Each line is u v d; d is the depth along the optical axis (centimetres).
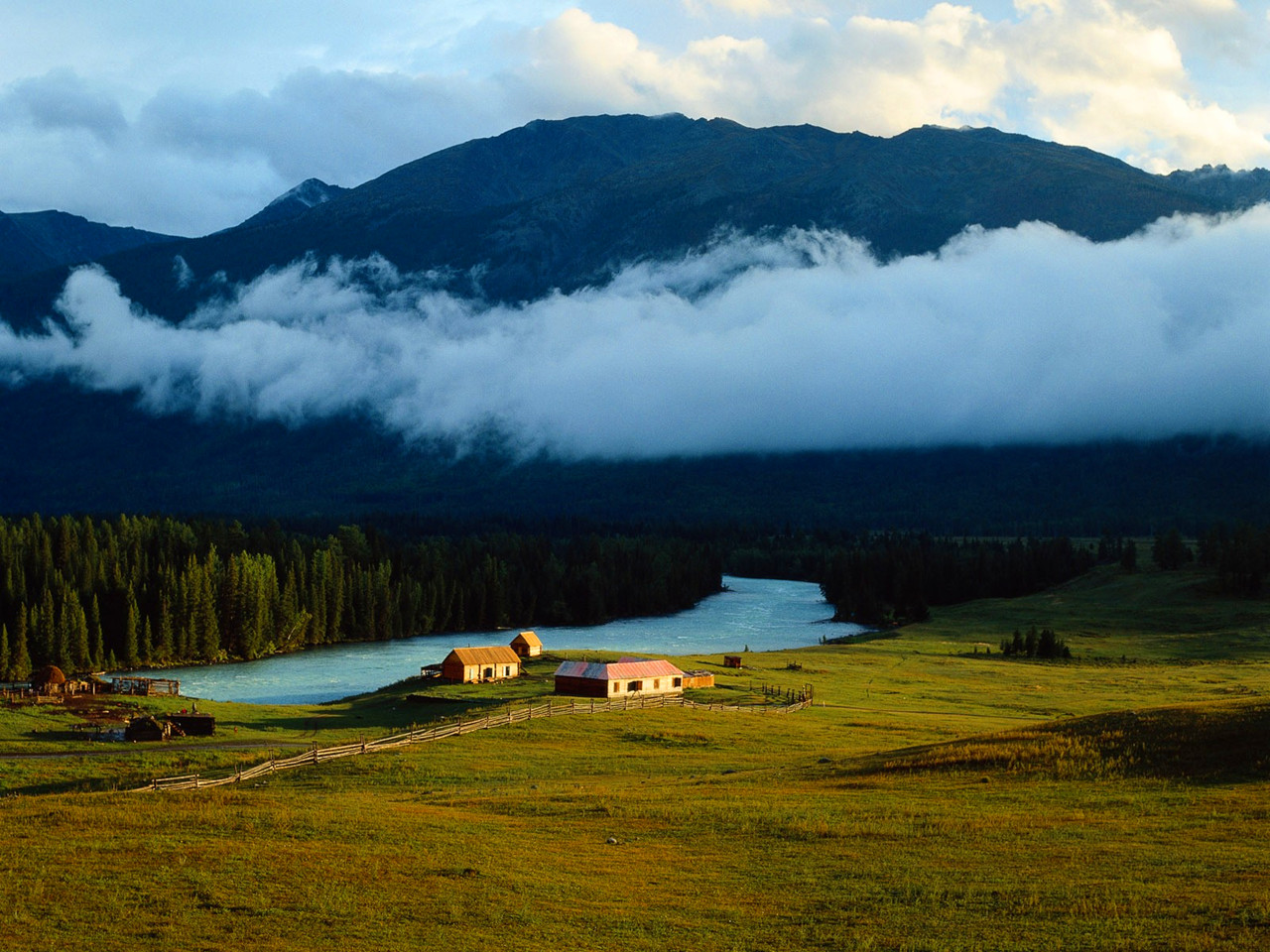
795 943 3653
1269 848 4431
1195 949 3375
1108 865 4334
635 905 4069
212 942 3628
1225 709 6950
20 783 7794
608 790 6544
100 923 3781
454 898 4094
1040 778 6122
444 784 7281
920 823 5191
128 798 6219
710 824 5350
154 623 19175
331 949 3572
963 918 3822
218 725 10388
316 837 4997
